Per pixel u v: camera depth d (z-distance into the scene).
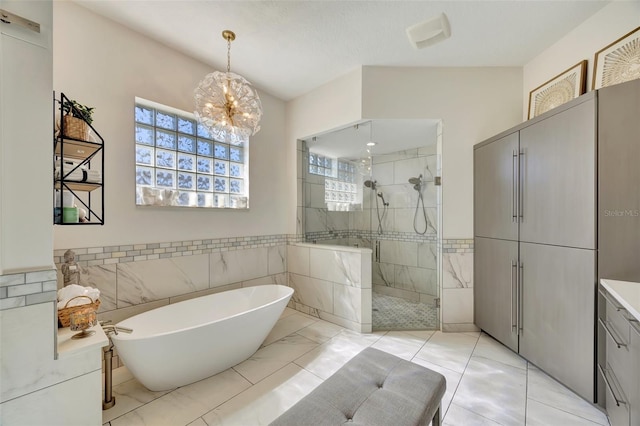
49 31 1.13
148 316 1.97
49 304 1.11
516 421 1.41
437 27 1.90
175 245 2.25
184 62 2.30
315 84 2.87
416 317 3.02
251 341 2.00
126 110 1.96
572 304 1.60
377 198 3.95
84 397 1.19
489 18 1.87
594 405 1.50
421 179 3.63
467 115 2.50
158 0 1.70
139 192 2.13
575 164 1.58
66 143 1.38
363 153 2.85
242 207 2.82
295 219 3.22
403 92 2.52
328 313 2.84
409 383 1.17
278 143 3.20
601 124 1.46
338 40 2.12
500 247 2.18
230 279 2.67
